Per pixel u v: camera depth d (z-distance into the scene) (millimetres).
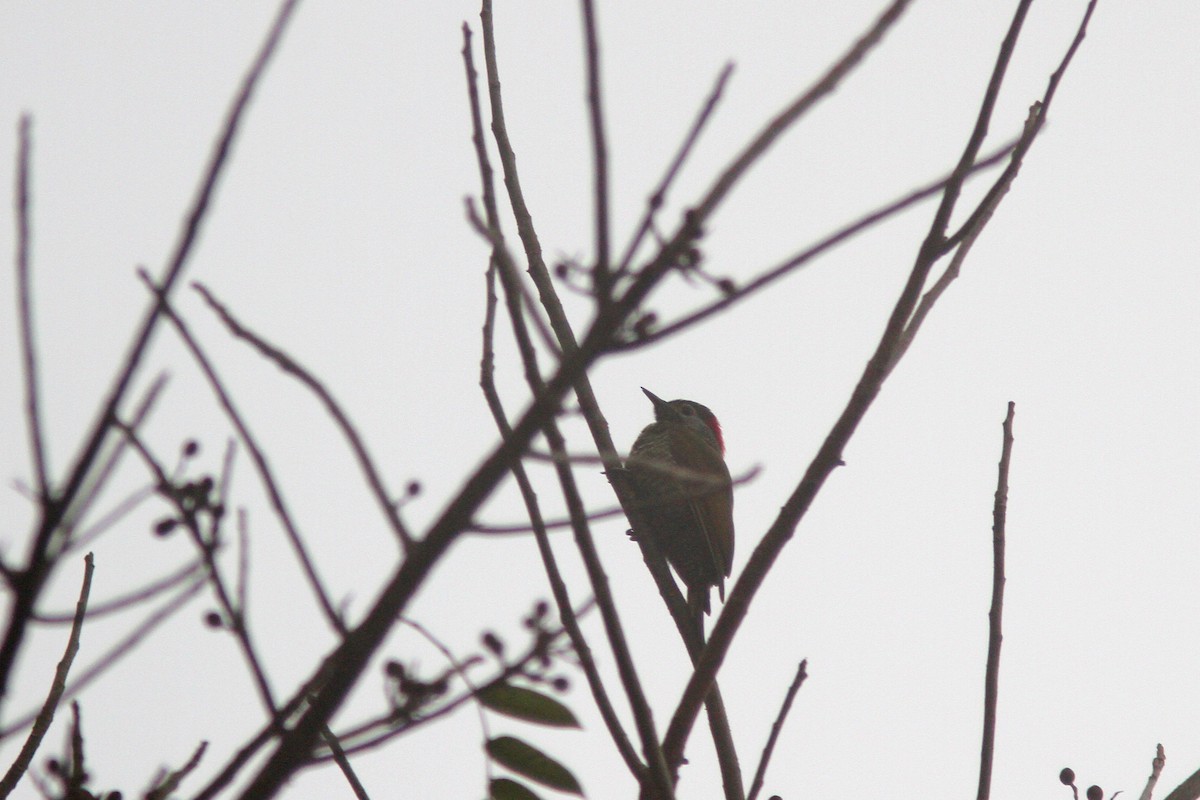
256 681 4535
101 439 3986
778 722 6980
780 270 4613
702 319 4480
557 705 5281
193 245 4160
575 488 5387
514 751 5262
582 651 5441
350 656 4016
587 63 4629
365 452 4457
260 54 4285
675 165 4523
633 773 5676
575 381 4285
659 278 4309
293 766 4027
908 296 6527
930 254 6527
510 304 5141
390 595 4023
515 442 4148
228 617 4629
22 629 3920
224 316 4809
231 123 4207
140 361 4066
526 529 4109
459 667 4941
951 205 6406
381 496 4355
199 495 4816
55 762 5047
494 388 5555
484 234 5195
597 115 4559
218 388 4691
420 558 4043
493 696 5273
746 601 6559
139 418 4695
